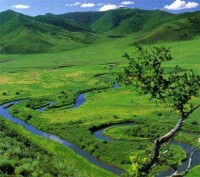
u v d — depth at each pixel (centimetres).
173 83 1762
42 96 15225
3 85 19238
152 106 11950
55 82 19438
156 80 1764
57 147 8050
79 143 8512
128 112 11356
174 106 1772
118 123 10206
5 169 3438
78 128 9638
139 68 1777
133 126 9450
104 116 10862
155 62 1775
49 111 12275
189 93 1730
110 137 8969
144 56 1788
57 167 4397
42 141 8581
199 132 8831
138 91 1792
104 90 16038
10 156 3944
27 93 16312
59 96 14900
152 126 9375
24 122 11006
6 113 12438
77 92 15950
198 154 7031
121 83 1812
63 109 12838
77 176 4381
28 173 3484
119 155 7550
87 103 13425
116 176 6450
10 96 15675
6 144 4591
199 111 10356
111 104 12756
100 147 8062
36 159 4350
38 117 11269
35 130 9988
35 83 19462
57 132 9462
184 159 6719
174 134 1744
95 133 9431
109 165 7281
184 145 7794
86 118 10731
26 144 6047
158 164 1797
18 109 12638
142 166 1756
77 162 7150
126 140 8631
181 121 1745
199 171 6188
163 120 9981
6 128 6619
